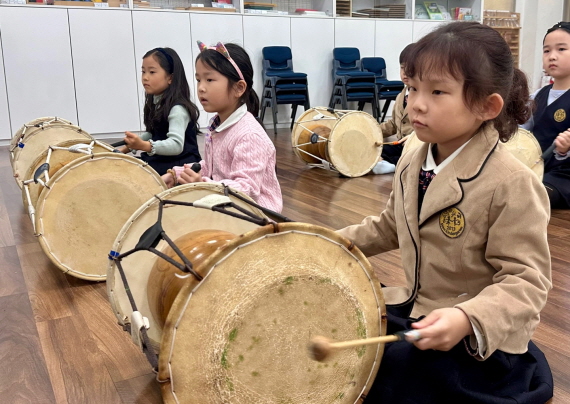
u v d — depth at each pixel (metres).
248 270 0.86
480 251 1.01
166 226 1.27
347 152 3.62
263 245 0.87
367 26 6.73
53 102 5.27
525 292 0.91
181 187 1.29
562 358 1.35
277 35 6.19
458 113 0.93
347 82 6.12
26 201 2.26
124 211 1.89
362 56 6.80
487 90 0.92
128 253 1.14
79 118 5.40
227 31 5.89
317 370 0.94
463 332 0.88
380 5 7.12
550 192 2.75
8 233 2.46
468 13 7.45
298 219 2.63
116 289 1.24
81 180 1.82
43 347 1.45
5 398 1.23
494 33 0.95
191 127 2.81
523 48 7.84
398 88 6.37
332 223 2.56
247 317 0.86
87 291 1.80
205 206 1.11
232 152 1.89
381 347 1.01
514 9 7.89
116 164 1.86
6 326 1.56
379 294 0.99
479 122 0.99
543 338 1.45
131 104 5.59
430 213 1.04
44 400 1.22
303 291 0.90
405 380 1.05
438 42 0.92
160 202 1.21
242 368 0.87
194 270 0.83
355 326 0.96
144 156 2.96
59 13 5.11
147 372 1.33
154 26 5.52
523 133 2.65
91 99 5.41
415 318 1.07
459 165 1.01
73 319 1.61
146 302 1.23
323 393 0.96
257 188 1.80
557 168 2.84
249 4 6.08
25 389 1.26
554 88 2.88
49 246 1.81
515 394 1.04
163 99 2.74
